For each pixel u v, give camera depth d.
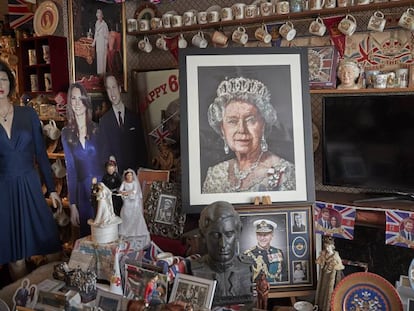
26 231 2.76
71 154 2.83
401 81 2.48
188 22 3.00
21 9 3.20
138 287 1.99
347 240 2.79
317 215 2.57
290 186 2.19
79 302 1.89
